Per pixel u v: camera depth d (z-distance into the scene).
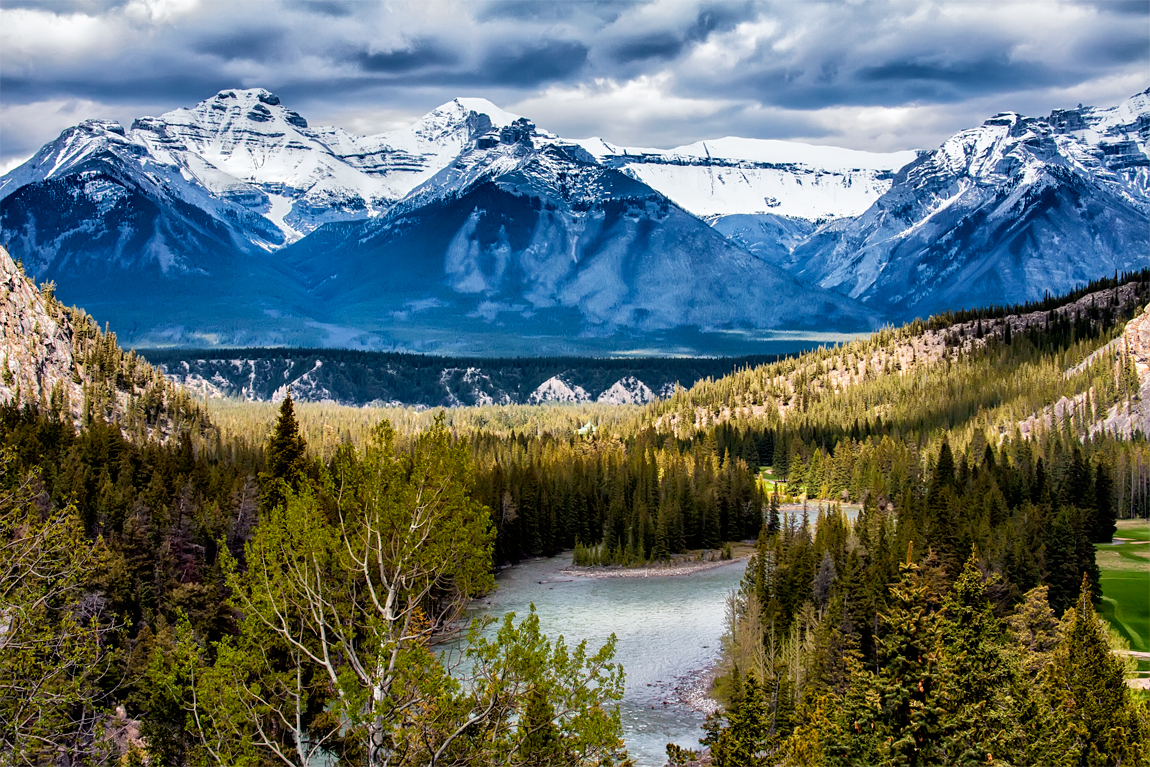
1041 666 84.94
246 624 47.59
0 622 45.41
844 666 84.69
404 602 50.94
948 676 64.38
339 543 49.34
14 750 44.62
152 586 99.00
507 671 46.00
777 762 65.56
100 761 50.12
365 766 45.56
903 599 68.25
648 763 88.81
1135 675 94.75
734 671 89.81
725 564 188.12
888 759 60.94
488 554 51.31
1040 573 118.44
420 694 45.03
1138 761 67.25
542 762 45.06
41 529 48.34
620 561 187.50
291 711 50.62
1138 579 138.12
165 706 64.62
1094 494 173.00
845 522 146.12
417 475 49.81
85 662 48.94
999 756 62.59
